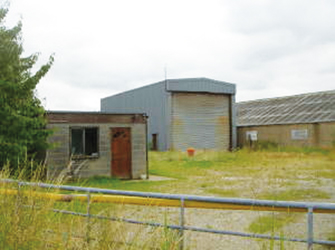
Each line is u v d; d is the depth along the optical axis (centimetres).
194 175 1680
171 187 1331
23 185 380
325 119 3064
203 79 3159
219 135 3262
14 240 323
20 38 1226
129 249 323
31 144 1245
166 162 2334
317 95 3709
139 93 3456
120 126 1648
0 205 359
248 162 2200
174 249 329
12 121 1159
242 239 608
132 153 1659
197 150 3130
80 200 419
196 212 830
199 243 585
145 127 1702
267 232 512
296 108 3572
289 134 3319
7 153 1107
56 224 361
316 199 1045
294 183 1341
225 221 750
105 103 4138
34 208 349
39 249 327
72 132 1548
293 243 562
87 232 345
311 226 327
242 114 4131
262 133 3544
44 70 1245
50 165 1473
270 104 4078
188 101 3152
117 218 356
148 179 1617
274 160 2267
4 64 1155
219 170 1850
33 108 1227
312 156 2500
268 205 339
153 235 339
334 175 1560
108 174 1606
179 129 3102
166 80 3048
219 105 3278
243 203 347
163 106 3109
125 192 402
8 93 1170
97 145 1595
